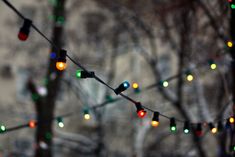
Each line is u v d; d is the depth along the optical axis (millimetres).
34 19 14594
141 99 14820
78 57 14516
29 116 15328
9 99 15422
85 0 15062
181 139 14391
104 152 12141
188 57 10656
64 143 13055
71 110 15125
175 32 11906
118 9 12578
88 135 14797
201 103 10445
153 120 4133
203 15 10328
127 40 14312
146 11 12148
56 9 10336
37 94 10492
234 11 6719
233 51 6070
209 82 12883
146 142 14516
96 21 14891
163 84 5535
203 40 10836
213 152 14188
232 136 6270
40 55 15234
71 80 13031
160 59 15359
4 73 15547
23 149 14719
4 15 15523
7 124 15227
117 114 14984
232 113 7012
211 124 4906
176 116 14406
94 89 14039
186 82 13148
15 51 15461
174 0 10742
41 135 10227
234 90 7109
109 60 14711
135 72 15391
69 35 14711
